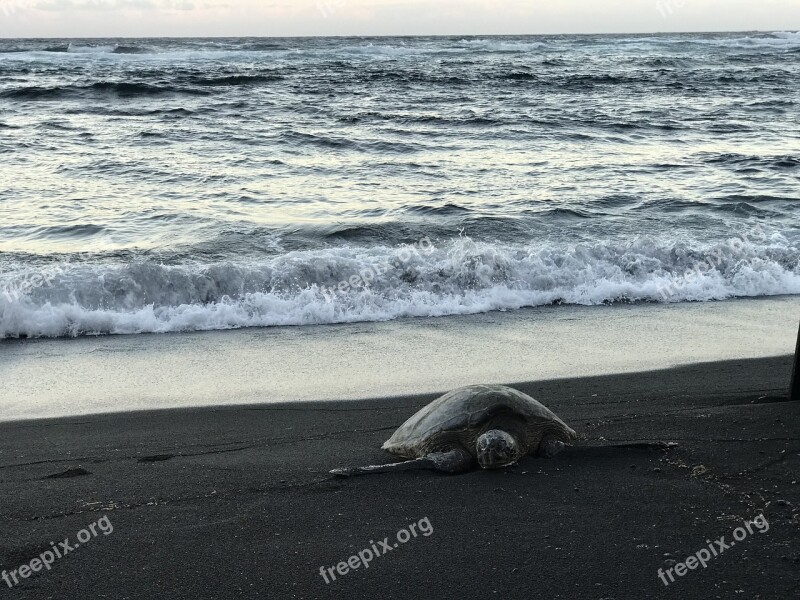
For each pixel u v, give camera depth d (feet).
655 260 34.55
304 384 22.62
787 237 38.75
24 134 66.44
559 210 43.78
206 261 34.35
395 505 12.87
